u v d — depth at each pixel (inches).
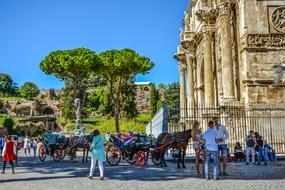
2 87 7849.4
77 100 2281.0
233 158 1085.1
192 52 2090.3
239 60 1368.1
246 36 1283.2
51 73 3415.4
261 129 1230.9
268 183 562.6
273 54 1284.4
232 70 1360.7
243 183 565.3
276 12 1301.7
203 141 713.0
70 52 3341.5
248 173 723.4
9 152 785.6
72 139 1138.0
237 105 1266.0
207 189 508.1
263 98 1261.1
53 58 3368.6
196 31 2026.3
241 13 1321.4
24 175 737.6
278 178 631.2
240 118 1246.3
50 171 808.9
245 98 1275.8
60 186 562.9
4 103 5777.6
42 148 1198.3
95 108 5236.2
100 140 651.5
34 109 5605.3
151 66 3144.7
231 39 1408.7
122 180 627.5
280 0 1307.8
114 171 784.3
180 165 918.4
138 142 976.3
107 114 4202.8
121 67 3056.1
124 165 946.1
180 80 2272.4
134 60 3043.8
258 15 1300.4
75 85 3390.7
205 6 1653.5
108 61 3073.3
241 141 1221.1
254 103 1253.1
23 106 5679.1
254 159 973.8
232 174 707.4
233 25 1438.2
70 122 4461.1
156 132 1673.2
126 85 4131.4
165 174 712.4
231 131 1230.3
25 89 7145.7
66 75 3425.2
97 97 5349.4
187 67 2112.5
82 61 3179.1
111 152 957.8
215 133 628.1
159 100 5605.3
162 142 898.1
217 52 1631.4
